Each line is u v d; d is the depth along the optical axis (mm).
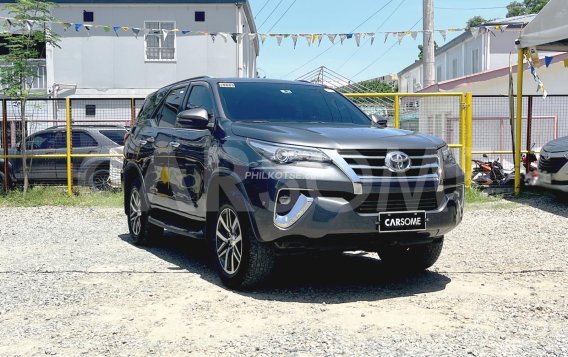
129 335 4605
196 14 24297
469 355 4148
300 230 5219
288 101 6871
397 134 5922
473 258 7363
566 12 11508
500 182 13523
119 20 24172
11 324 4879
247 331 4672
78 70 24219
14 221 10617
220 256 6016
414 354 4164
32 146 13688
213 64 24422
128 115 14281
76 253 7730
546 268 6781
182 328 4758
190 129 6801
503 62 30438
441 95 13281
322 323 4855
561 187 11438
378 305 5367
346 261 7277
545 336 4531
